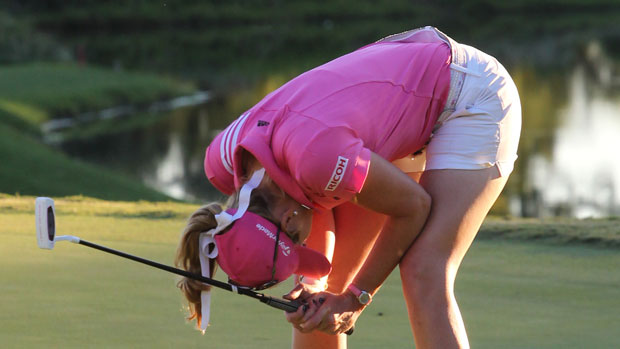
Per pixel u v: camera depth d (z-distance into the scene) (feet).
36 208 27.63
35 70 378.94
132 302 44.65
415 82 31.32
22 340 38.27
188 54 625.41
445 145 31.45
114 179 169.07
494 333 40.01
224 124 329.11
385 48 32.40
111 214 70.49
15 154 165.07
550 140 265.54
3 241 58.08
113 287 47.37
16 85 338.54
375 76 30.83
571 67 498.69
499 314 43.01
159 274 50.34
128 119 332.60
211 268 30.35
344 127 29.01
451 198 30.83
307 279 34.24
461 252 30.94
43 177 156.87
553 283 48.88
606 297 45.80
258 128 29.96
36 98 319.88
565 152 245.24
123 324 40.96
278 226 29.58
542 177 213.25
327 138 28.60
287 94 30.55
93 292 46.29
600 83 422.41
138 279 49.16
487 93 31.91
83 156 254.47
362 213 34.65
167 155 262.26
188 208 75.87
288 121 29.25
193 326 40.86
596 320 41.88
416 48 32.22
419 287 30.35
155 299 45.27
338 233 35.14
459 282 49.08
